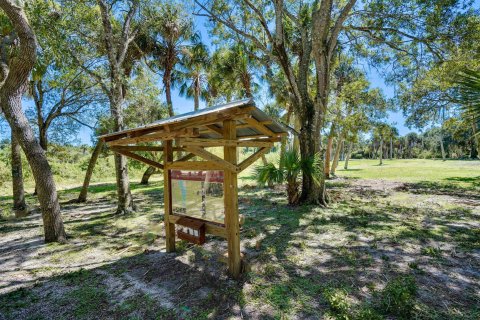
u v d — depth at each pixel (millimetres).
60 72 9070
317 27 7293
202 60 16422
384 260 3691
